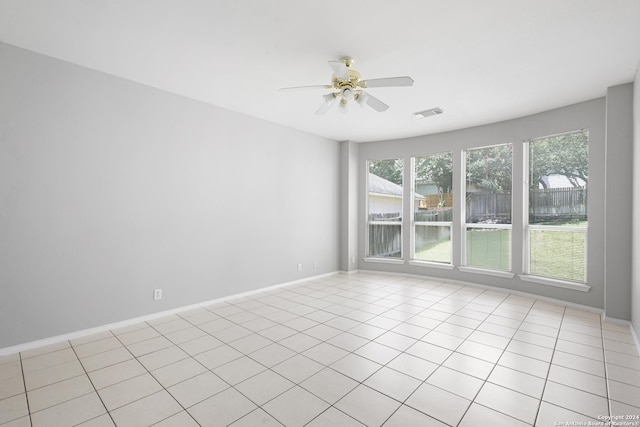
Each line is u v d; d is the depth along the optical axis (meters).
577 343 2.93
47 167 2.89
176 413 1.95
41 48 2.76
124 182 3.37
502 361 2.59
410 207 5.77
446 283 5.28
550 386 2.23
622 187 3.34
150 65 3.06
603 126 3.71
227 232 4.32
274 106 4.20
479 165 5.02
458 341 2.98
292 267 5.25
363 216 6.22
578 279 3.97
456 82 3.34
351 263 6.14
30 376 2.37
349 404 2.03
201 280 4.04
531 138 4.38
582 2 2.08
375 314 3.75
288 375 2.38
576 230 3.99
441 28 2.39
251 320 3.55
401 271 5.87
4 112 2.68
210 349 2.82
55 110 2.93
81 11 2.23
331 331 3.23
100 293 3.21
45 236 2.88
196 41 2.61
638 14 2.19
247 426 1.83
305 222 5.46
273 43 2.63
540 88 3.49
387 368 2.48
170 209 3.74
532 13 2.20
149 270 3.56
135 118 3.44
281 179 5.04
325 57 2.85
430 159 5.59
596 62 2.89
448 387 2.22
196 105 3.97
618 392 2.16
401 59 2.87
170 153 3.73
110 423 1.86
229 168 4.33
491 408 1.99
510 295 4.54
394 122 4.82
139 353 2.75
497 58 2.84
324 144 5.82
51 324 2.92
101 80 3.20
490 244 4.88
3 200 2.68
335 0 2.08
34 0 2.11
